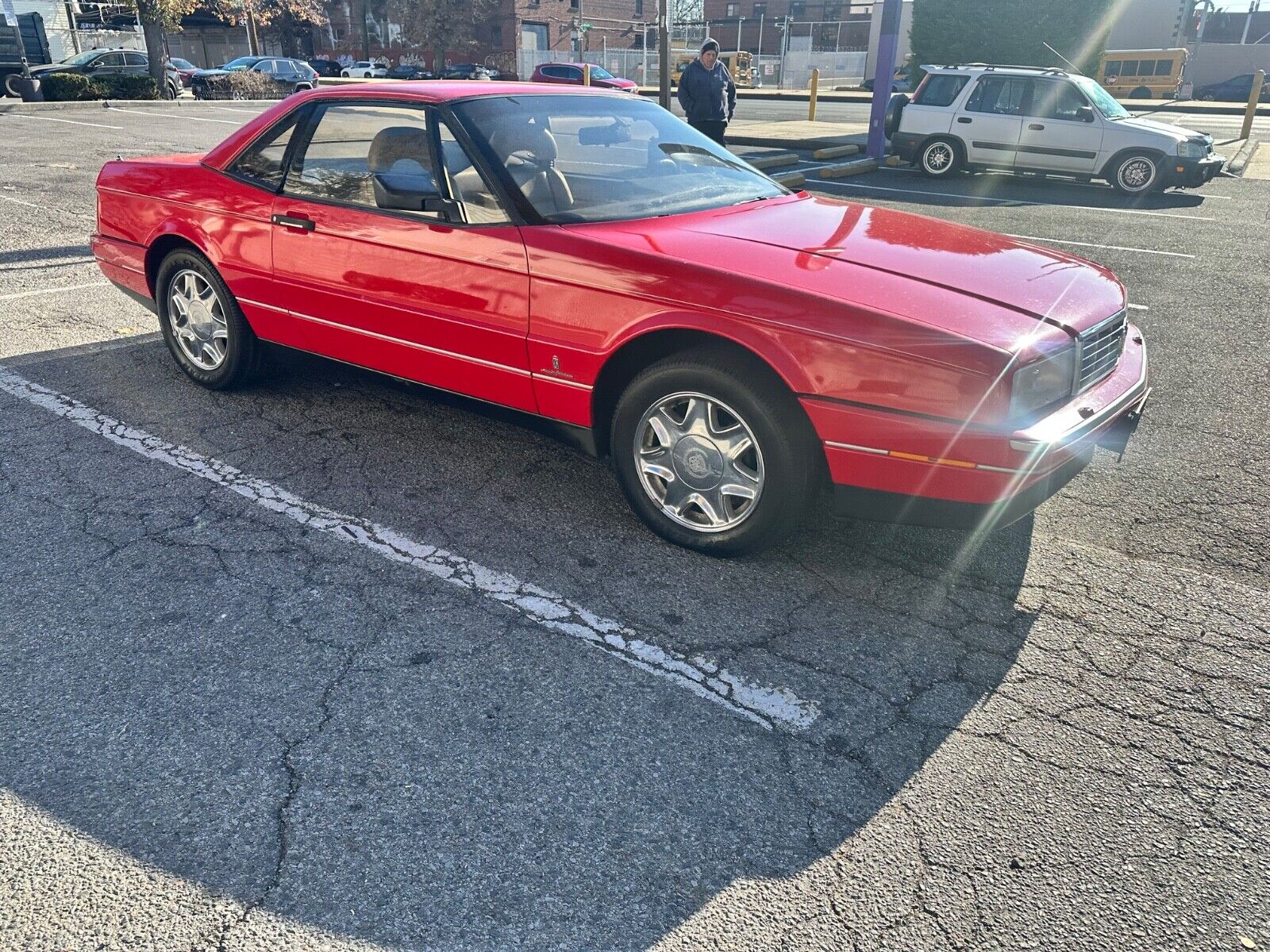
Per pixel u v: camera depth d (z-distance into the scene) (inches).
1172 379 208.1
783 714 100.1
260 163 161.3
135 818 83.8
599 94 166.9
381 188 135.9
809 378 111.1
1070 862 82.0
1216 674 108.0
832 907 77.2
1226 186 532.4
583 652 109.1
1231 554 135.5
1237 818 87.0
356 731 95.2
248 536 131.8
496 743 94.4
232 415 173.6
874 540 136.5
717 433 122.0
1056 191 507.2
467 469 155.8
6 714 95.7
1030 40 916.0
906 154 559.5
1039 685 105.7
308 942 72.7
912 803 88.4
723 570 127.2
